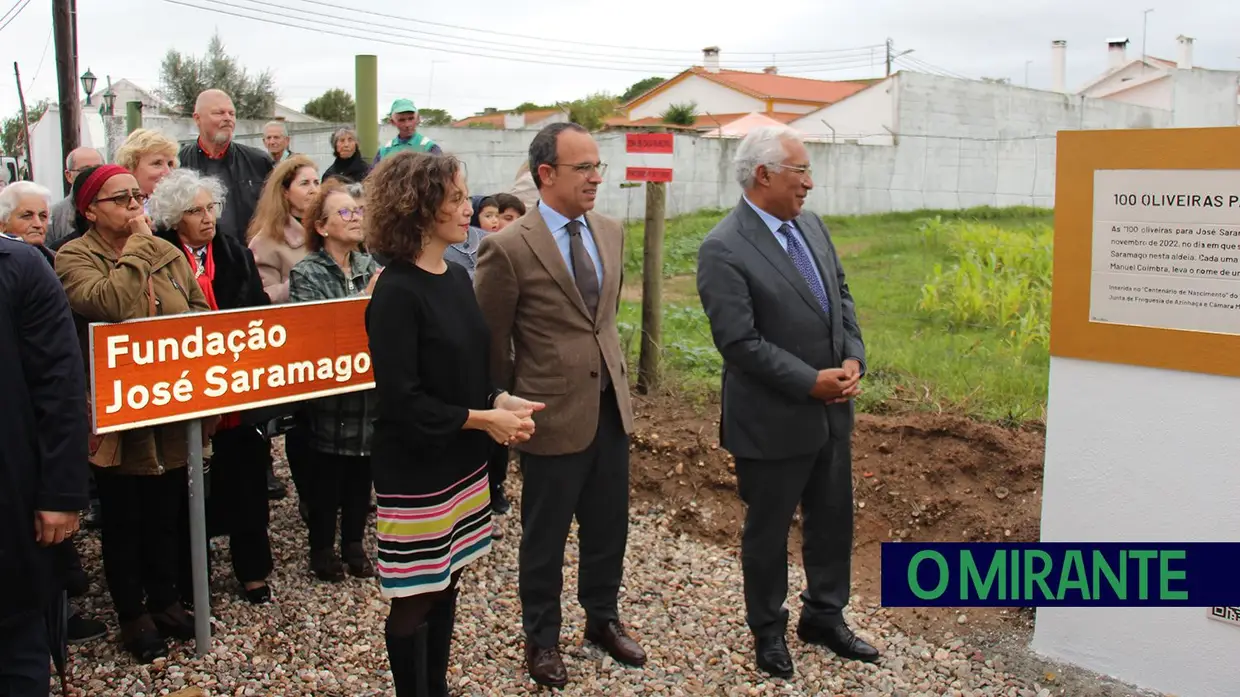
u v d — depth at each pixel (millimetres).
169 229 3828
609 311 3643
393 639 3004
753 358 3436
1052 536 3666
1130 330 3375
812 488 3760
